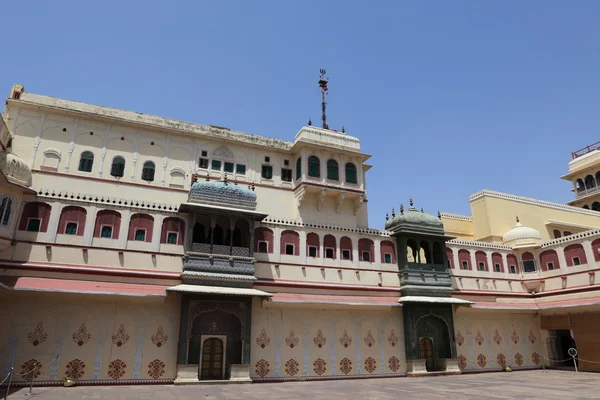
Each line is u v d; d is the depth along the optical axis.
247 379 17.77
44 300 16.12
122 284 17.09
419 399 13.72
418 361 21.53
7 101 21.00
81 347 16.14
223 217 19.45
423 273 23.16
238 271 18.94
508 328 25.28
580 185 44.97
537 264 26.95
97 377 16.05
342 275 21.77
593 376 20.94
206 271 18.39
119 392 14.43
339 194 25.53
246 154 25.69
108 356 16.38
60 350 15.84
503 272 26.72
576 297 24.22
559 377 20.69
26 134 21.08
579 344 23.97
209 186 19.67
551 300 25.56
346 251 22.39
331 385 17.69
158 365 16.98
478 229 31.45
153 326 17.33
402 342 21.98
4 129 18.72
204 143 24.81
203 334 18.02
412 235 23.66
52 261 16.62
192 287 17.50
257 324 19.08
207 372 17.92
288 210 25.50
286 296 19.62
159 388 15.77
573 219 35.00
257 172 25.59
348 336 20.80
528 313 26.30
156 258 18.22
